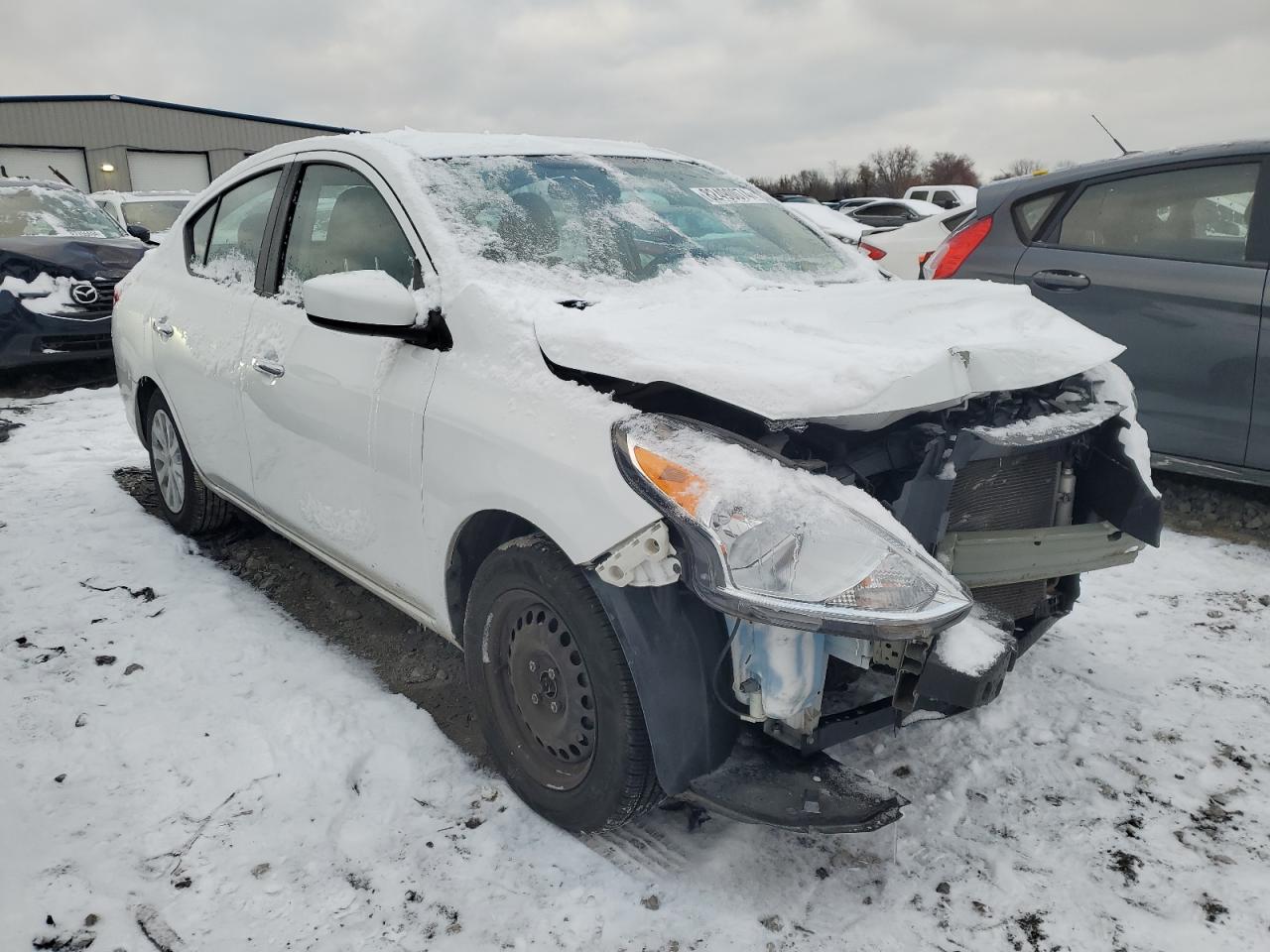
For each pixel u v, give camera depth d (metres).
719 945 1.96
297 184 3.21
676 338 2.11
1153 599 3.58
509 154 3.04
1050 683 2.97
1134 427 2.49
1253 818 2.35
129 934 1.97
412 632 3.37
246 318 3.28
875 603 1.72
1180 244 4.19
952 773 2.54
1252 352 3.92
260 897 2.08
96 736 2.63
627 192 3.08
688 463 1.87
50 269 7.10
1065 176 4.61
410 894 2.10
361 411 2.62
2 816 2.29
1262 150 4.03
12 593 3.52
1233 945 1.96
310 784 2.45
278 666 3.05
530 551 2.16
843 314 2.34
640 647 1.95
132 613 3.39
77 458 5.39
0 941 1.94
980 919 2.03
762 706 1.95
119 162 30.28
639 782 2.06
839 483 1.90
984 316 2.41
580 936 1.98
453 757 2.60
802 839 2.27
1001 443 2.08
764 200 3.54
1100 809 2.39
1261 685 2.96
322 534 2.97
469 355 2.35
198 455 3.73
